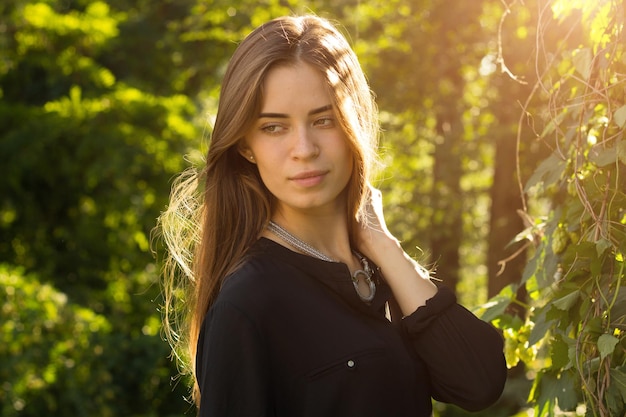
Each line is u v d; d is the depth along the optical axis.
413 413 2.22
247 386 2.07
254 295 2.12
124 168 13.48
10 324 9.52
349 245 2.44
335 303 2.19
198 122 16.23
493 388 2.30
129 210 13.93
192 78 18.59
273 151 2.21
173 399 10.70
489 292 12.61
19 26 14.31
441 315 2.31
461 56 12.42
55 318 9.84
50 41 14.71
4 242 14.04
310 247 2.30
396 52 12.62
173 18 18.62
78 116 13.71
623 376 2.29
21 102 15.71
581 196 2.42
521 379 10.09
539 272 2.74
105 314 13.61
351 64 2.25
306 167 2.19
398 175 14.54
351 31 12.65
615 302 2.35
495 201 12.59
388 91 12.77
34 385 9.41
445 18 12.19
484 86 12.64
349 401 2.12
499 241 12.55
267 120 2.19
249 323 2.09
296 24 2.23
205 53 16.64
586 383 2.31
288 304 2.14
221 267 2.30
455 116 13.26
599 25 2.43
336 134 2.22
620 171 2.44
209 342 2.10
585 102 2.47
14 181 13.51
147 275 13.88
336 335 2.14
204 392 2.09
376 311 2.26
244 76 2.18
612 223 2.39
